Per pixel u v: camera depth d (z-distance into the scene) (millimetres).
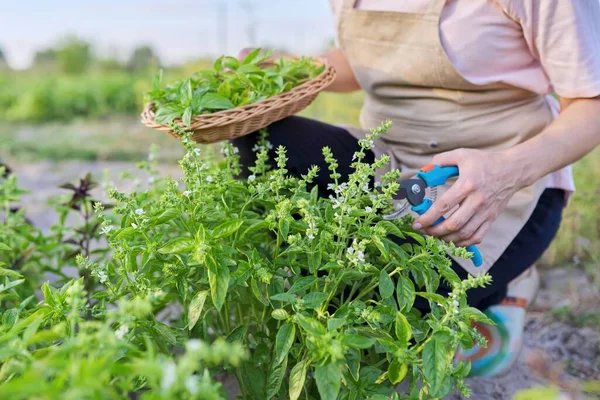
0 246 1429
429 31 1612
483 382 1897
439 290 1650
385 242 1316
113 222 1948
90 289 1909
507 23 1586
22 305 1326
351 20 1747
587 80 1527
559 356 1996
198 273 1420
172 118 1467
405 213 1623
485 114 1678
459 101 1665
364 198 1381
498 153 1465
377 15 1683
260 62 1791
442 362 1096
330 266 1229
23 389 762
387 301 1328
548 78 1641
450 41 1605
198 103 1493
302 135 1774
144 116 1615
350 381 1232
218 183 1448
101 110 7324
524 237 1723
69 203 1983
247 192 1543
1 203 2111
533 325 2188
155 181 1933
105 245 2719
